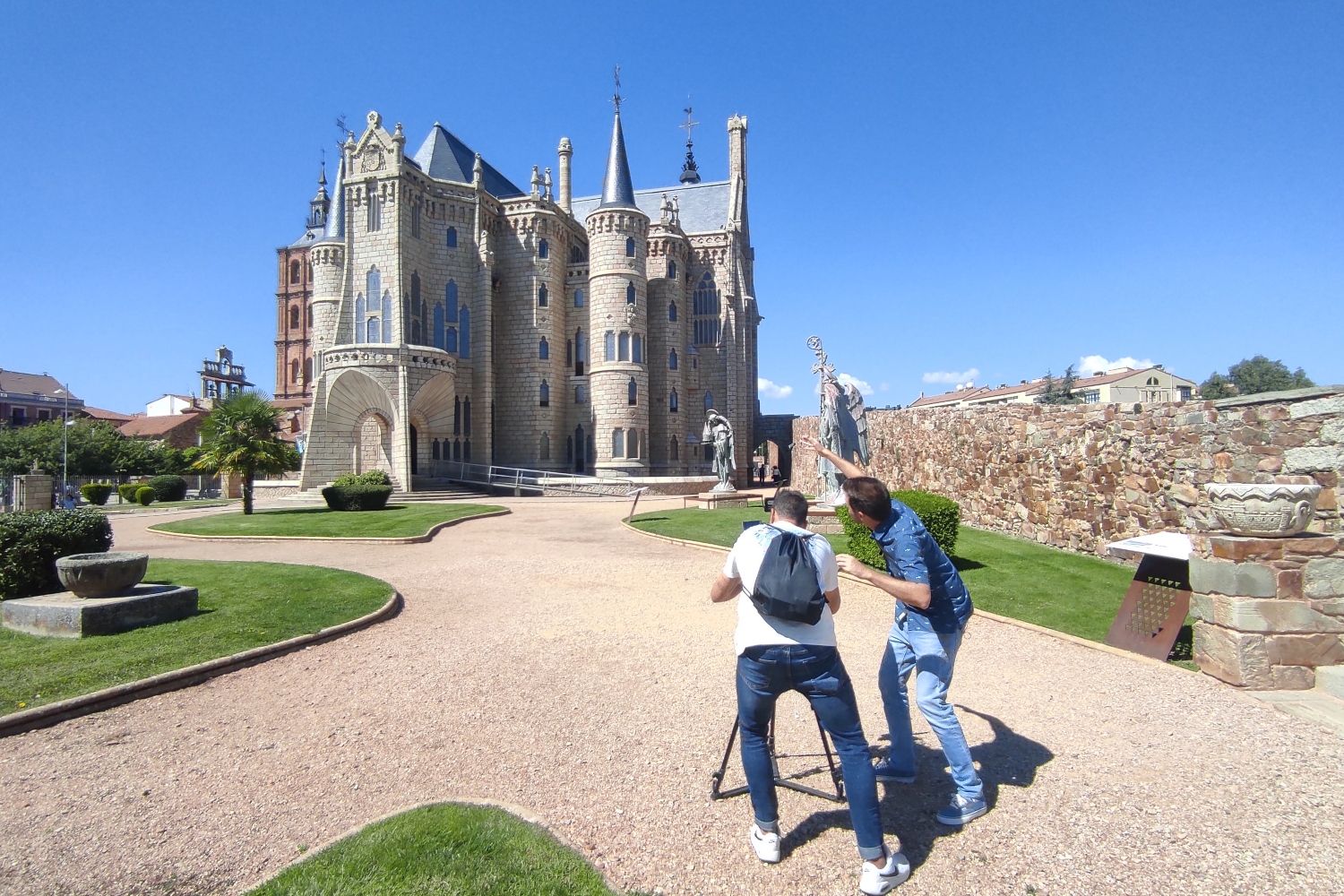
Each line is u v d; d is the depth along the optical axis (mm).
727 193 68375
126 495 50000
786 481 63375
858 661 8641
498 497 41156
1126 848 4418
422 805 5043
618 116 54312
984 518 18406
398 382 40531
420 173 47344
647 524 23016
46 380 96562
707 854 4449
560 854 4359
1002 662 8344
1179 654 8453
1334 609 7219
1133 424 12938
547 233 52969
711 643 9398
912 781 5332
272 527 23281
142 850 4602
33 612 9242
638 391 52562
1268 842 4434
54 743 6305
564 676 8078
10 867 4406
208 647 8750
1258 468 10234
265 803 5223
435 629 10305
